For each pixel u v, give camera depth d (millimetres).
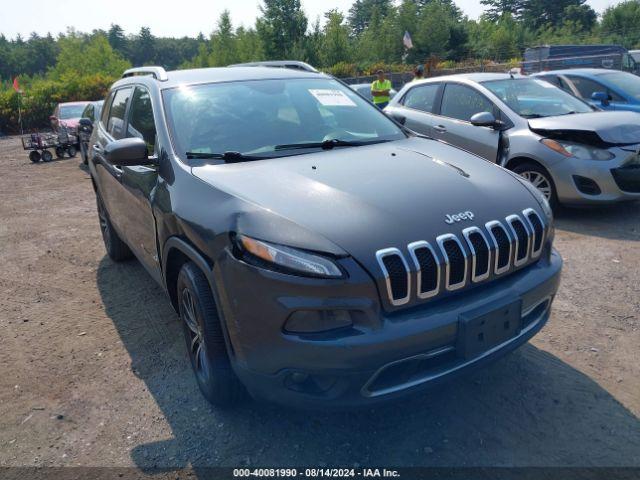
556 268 2889
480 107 6852
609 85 8688
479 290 2586
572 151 5957
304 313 2289
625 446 2633
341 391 2328
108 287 4996
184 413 3072
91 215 7879
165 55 151875
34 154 14812
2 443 2926
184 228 2836
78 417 3111
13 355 3857
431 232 2479
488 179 3031
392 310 2355
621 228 5812
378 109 4258
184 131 3412
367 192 2705
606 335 3654
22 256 6078
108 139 4699
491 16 81000
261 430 2891
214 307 2781
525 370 3283
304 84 4148
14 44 139625
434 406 3004
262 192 2701
